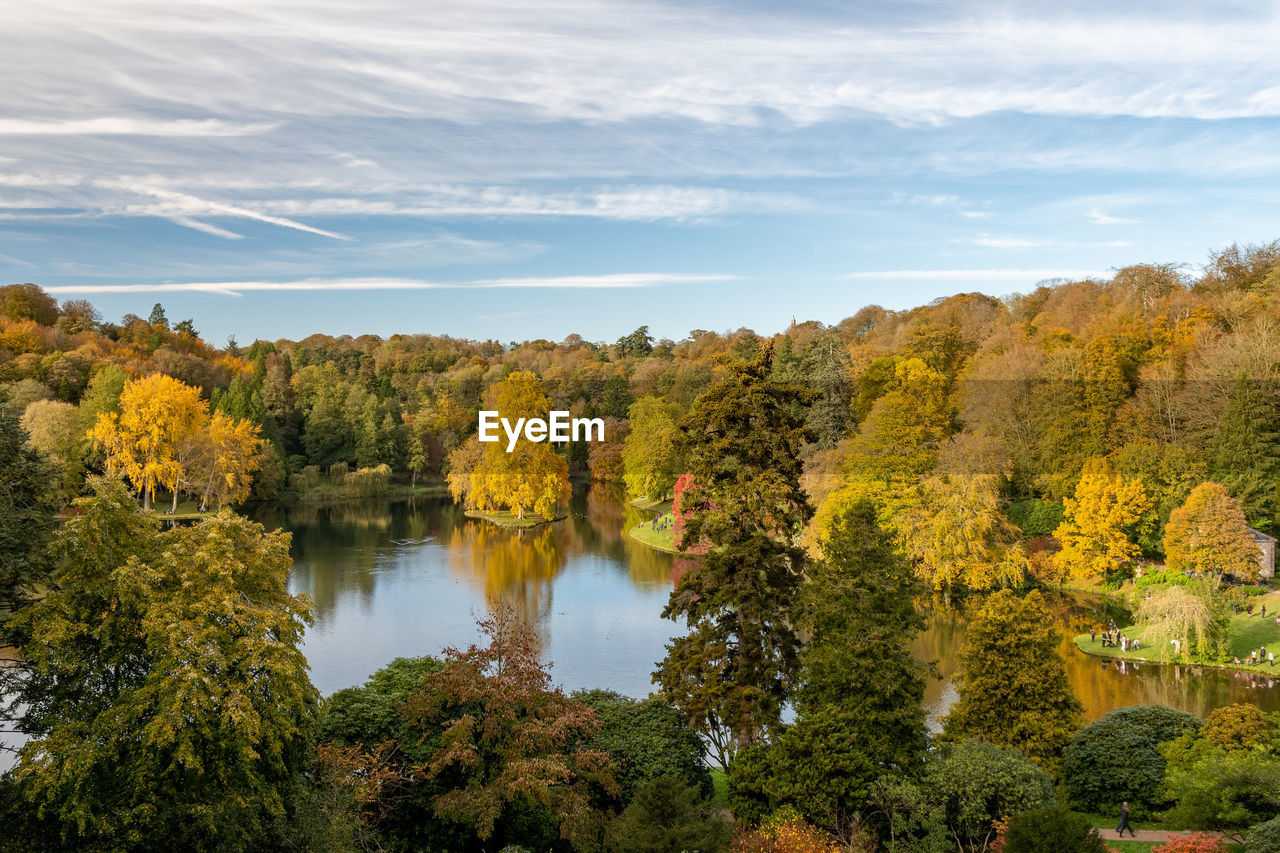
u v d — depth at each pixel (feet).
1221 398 216.95
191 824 56.29
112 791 55.98
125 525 65.77
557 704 80.28
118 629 60.90
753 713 88.43
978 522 190.49
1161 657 149.79
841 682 78.13
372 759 74.13
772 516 93.61
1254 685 135.74
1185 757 85.15
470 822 72.33
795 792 74.49
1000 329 335.26
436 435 455.22
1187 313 271.28
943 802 72.02
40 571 73.20
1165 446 212.02
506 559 238.48
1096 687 135.23
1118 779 86.33
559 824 74.38
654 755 84.07
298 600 69.31
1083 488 198.39
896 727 77.51
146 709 58.03
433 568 224.12
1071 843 53.06
